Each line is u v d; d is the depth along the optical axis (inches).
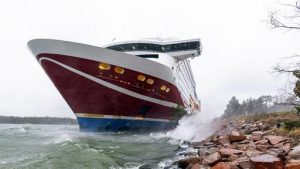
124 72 1049.5
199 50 1429.6
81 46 965.2
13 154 508.7
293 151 292.4
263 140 396.5
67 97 1072.8
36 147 610.2
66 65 989.2
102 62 1002.1
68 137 828.6
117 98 1086.4
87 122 1119.6
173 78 1282.0
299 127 440.1
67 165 394.3
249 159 281.6
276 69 508.7
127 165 403.2
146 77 1106.1
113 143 738.8
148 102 1171.3
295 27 517.0
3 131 1359.5
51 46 968.3
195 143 604.1
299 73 485.7
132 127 1185.4
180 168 355.9
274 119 671.1
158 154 528.7
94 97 1065.5
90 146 632.4
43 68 1026.1
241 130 641.6
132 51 1432.1
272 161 261.0
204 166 312.2
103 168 377.1
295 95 498.0
